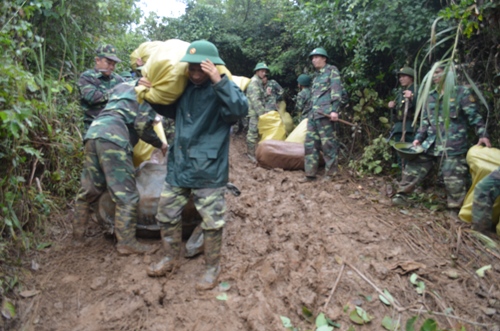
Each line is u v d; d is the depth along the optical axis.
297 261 3.07
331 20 5.75
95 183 3.14
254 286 2.83
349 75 5.96
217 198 2.74
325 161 5.09
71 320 2.53
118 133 3.04
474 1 3.36
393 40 4.94
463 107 3.60
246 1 9.65
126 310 2.59
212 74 2.46
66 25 4.43
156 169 3.58
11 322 2.46
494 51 3.83
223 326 2.47
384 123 5.50
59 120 3.98
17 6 3.36
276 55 8.97
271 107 6.91
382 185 4.80
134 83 3.31
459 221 3.60
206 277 2.83
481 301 2.67
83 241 3.29
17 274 2.79
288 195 4.45
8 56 2.95
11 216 2.99
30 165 3.60
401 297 2.72
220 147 2.69
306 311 2.56
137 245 3.17
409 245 3.26
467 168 3.73
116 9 5.23
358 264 3.02
